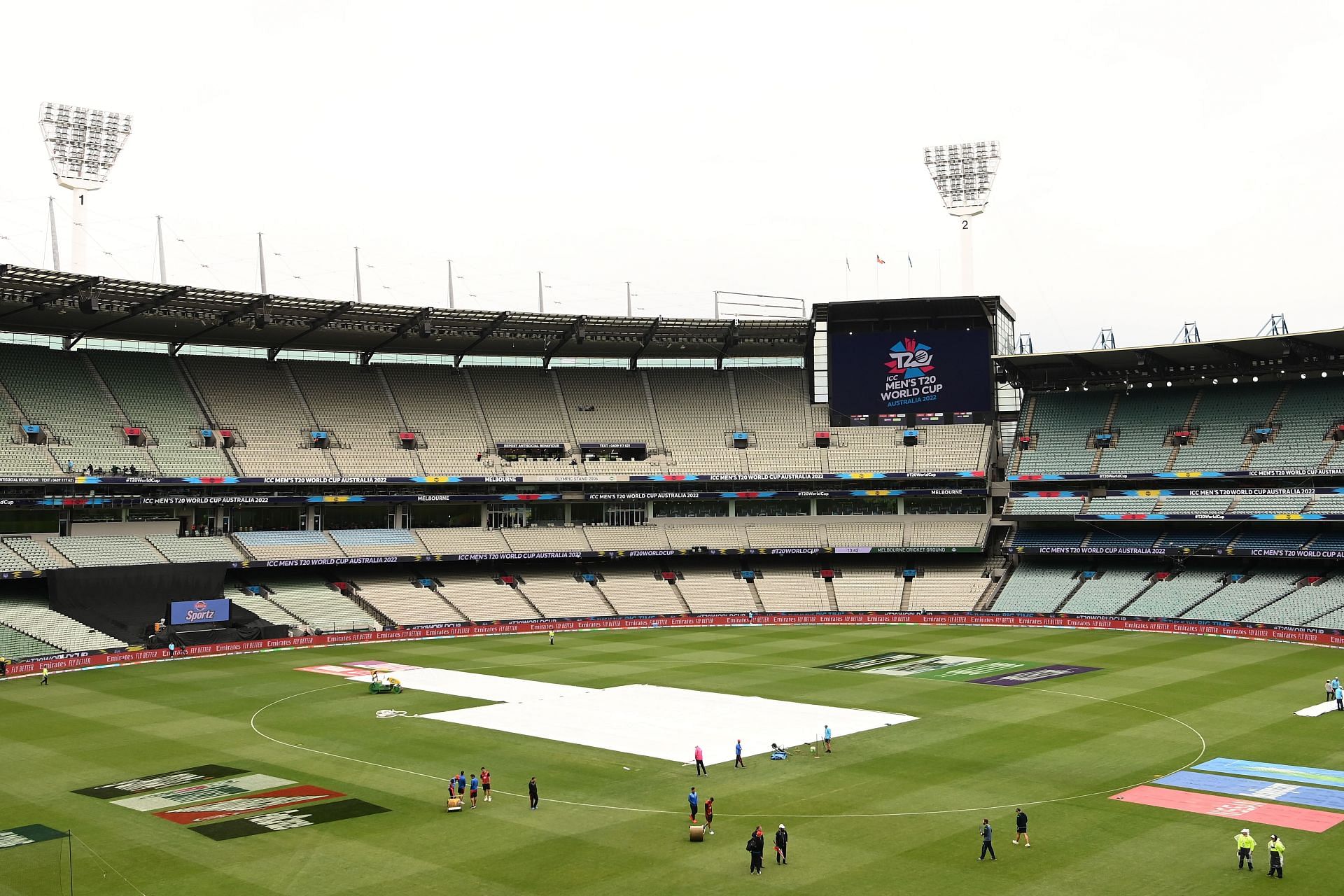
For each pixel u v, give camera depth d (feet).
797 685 238.48
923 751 173.88
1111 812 138.72
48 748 181.78
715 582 400.06
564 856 124.67
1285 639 300.61
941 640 316.19
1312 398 371.56
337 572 379.96
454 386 421.59
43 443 335.06
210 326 353.10
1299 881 112.68
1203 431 379.55
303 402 395.34
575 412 421.59
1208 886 111.75
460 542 384.68
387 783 157.79
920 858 122.62
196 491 351.67
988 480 399.65
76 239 349.20
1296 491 348.38
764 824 137.08
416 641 327.88
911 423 415.03
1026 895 110.32
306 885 115.44
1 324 347.56
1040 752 171.94
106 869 120.57
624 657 289.53
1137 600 348.59
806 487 411.34
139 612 315.58
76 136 346.13
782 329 417.28
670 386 437.99
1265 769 158.92
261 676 258.78
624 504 417.08
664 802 147.13
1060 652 284.82
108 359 376.07
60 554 318.04
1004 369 410.72
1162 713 200.13
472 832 134.21
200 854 125.59
